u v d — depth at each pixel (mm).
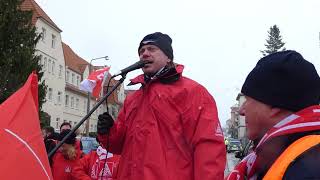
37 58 19453
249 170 1718
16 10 19250
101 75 6516
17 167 2561
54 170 5996
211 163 2922
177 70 3176
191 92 3111
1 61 18375
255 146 1700
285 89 1565
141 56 3346
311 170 1310
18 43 19031
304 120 1501
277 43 73000
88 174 5969
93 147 17703
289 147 1428
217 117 3111
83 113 66625
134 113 3273
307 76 1561
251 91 1635
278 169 1370
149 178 2984
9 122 2656
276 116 1596
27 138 2662
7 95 17578
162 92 3129
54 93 54562
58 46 55469
